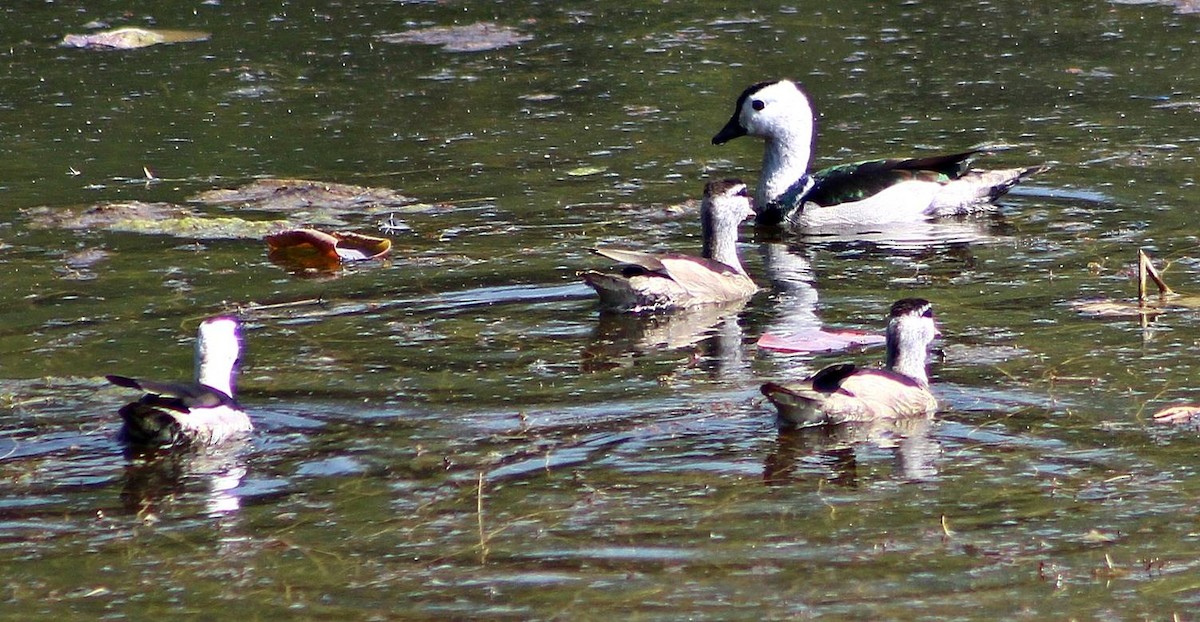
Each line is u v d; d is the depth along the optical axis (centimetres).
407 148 2328
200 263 1758
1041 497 1101
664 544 1032
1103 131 2352
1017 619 926
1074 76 2688
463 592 969
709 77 2738
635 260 1612
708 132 2414
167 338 1483
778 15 3198
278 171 2208
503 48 2972
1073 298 1595
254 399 1311
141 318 1548
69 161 2264
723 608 943
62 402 1302
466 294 1638
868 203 2048
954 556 1011
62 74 2803
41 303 1600
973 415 1259
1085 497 1098
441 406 1295
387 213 1992
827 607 943
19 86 2723
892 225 2017
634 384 1356
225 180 2158
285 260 1769
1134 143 2278
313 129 2442
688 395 1324
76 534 1061
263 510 1097
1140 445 1188
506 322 1545
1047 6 3222
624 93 2644
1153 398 1287
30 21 3209
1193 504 1084
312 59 2895
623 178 2158
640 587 972
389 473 1156
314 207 2025
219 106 2586
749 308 1616
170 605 959
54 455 1191
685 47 2952
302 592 973
